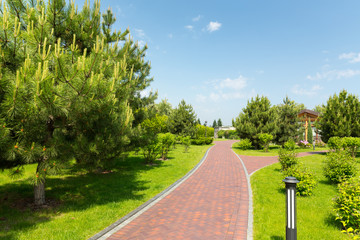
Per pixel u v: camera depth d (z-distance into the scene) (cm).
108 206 675
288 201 384
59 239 459
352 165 938
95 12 725
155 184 962
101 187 893
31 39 527
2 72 464
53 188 854
